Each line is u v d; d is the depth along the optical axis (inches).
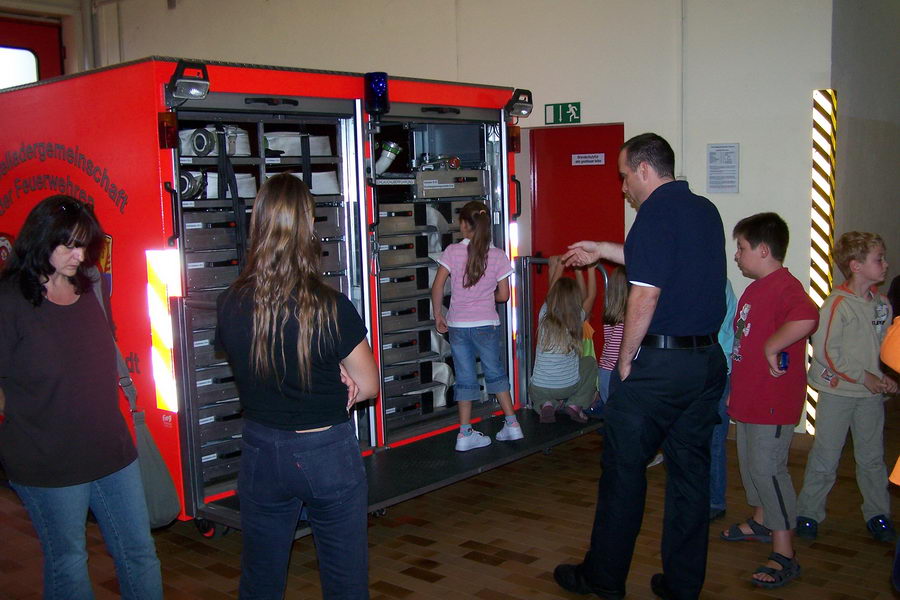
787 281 139.3
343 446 98.3
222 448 167.3
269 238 95.3
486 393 224.1
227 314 97.9
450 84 199.9
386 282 196.5
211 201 162.2
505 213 218.4
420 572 150.0
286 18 322.3
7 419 102.5
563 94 262.8
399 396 203.3
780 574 140.5
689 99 241.1
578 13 257.0
